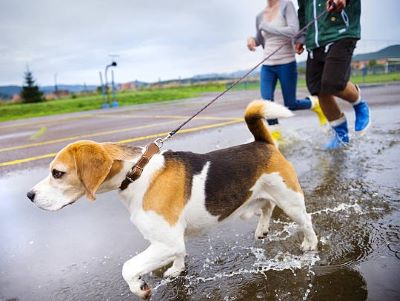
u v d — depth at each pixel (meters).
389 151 1.92
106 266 1.08
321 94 1.97
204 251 1.12
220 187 1.01
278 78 2.20
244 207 1.10
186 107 5.34
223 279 0.97
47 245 1.23
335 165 1.76
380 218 1.21
